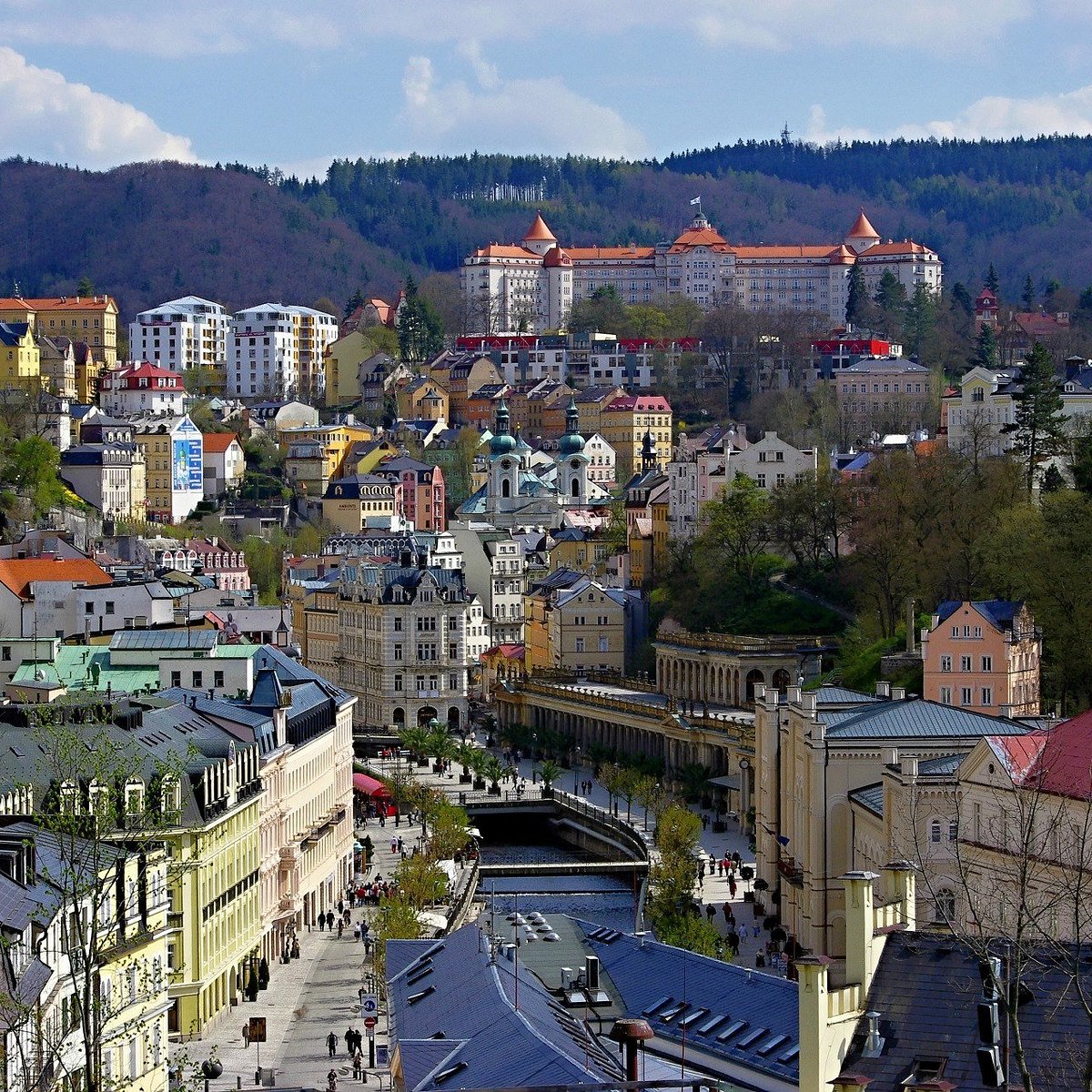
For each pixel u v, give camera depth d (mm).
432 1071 180625
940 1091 157500
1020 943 160625
